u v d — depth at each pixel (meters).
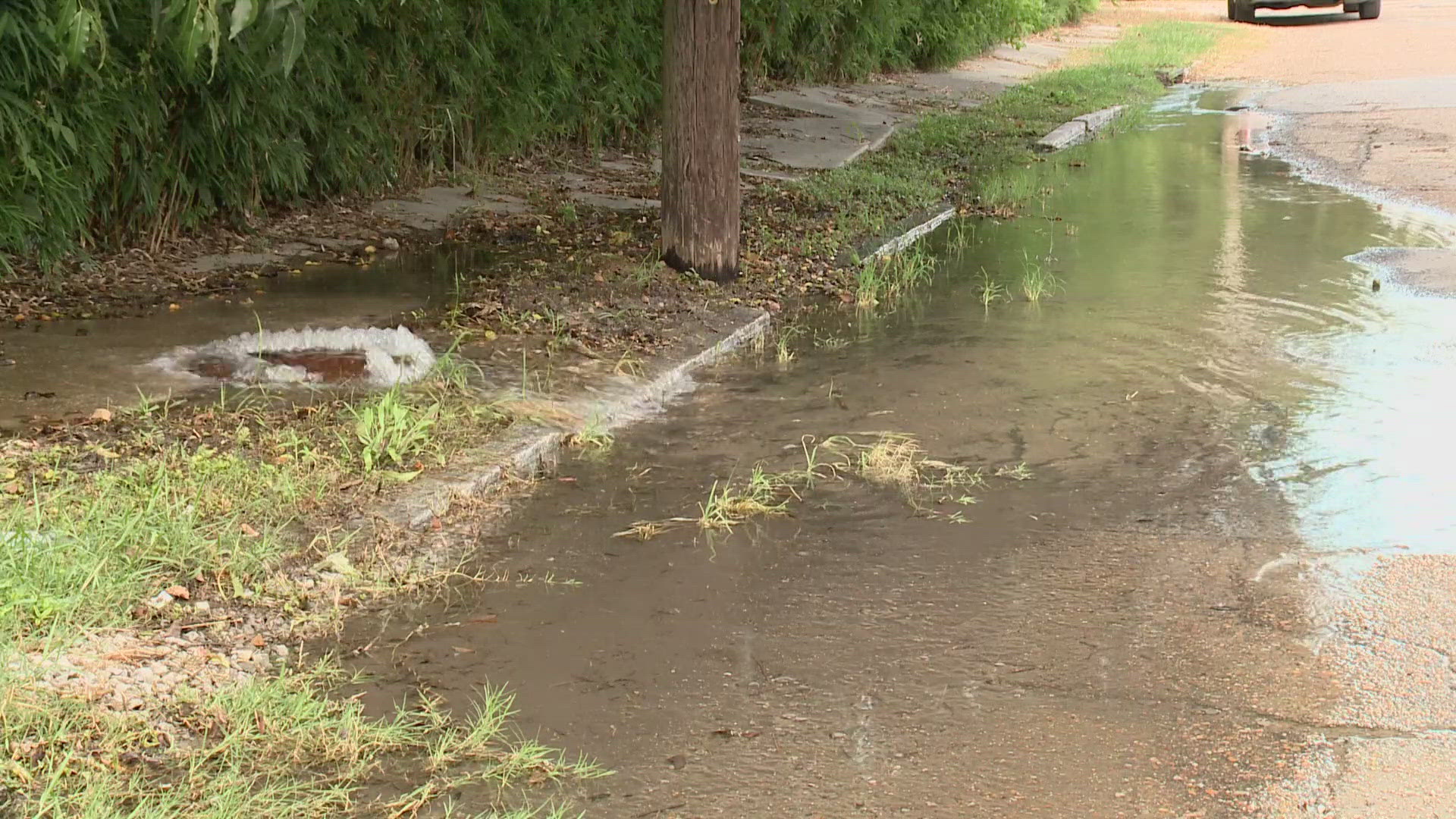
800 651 4.94
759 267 10.71
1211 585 5.45
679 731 4.43
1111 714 4.51
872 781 4.14
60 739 4.16
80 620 4.80
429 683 4.71
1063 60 29.81
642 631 5.10
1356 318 9.31
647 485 6.53
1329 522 6.05
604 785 4.13
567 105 14.86
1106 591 5.41
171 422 6.75
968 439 7.14
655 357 8.36
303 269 10.24
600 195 13.58
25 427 6.59
